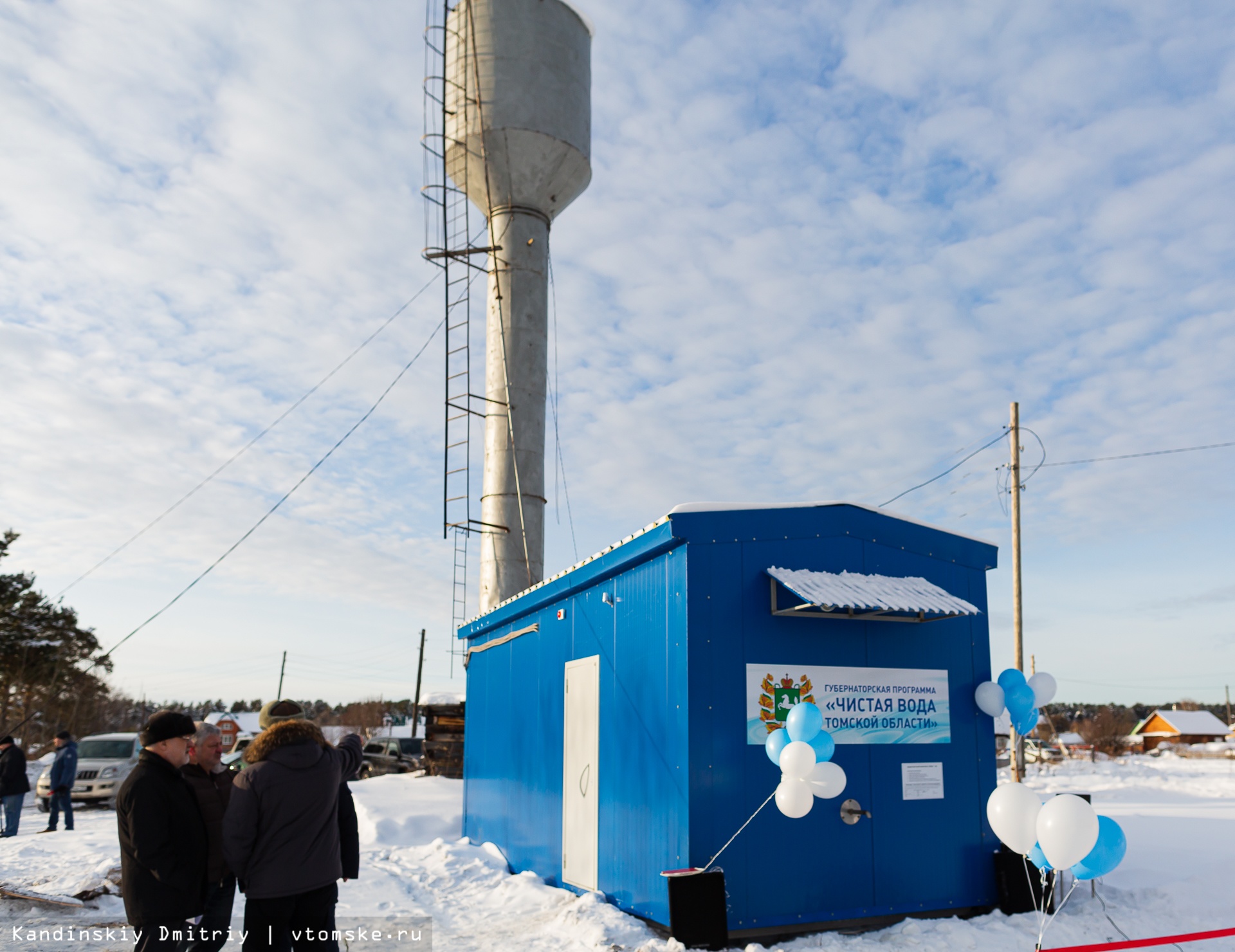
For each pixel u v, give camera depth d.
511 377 18.09
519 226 18.78
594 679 8.38
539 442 18.08
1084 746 59.66
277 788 4.42
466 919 7.55
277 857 4.38
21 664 38.69
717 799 6.65
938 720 7.69
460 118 18.75
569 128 18.92
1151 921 7.12
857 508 7.70
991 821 5.54
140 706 70.62
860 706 7.35
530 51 18.89
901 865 7.22
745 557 7.17
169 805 4.40
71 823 14.05
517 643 10.65
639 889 7.14
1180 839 11.20
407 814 12.71
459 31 19.23
